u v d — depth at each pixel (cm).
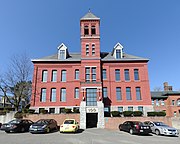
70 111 2680
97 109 2641
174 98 4684
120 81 3120
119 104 2988
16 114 2541
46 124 1808
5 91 3095
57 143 1172
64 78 3178
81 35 3189
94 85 2833
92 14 3444
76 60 3203
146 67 3181
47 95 3034
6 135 1580
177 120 2444
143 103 2986
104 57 3362
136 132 1723
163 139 1452
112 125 2472
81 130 2148
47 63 3209
